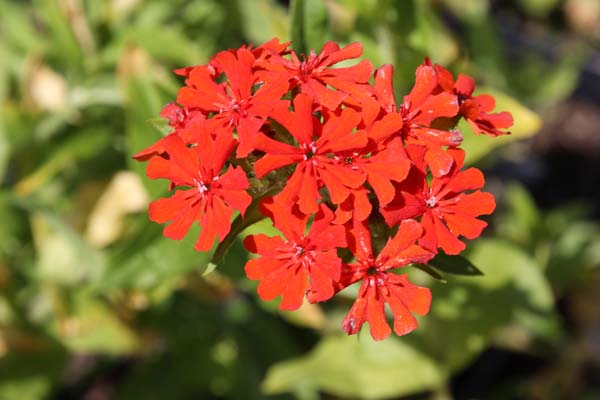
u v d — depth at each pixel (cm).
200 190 28
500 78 61
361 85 29
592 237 51
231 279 39
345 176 28
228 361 47
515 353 54
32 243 45
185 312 47
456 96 29
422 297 28
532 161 64
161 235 35
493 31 63
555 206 63
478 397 53
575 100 68
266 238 28
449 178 29
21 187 41
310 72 30
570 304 55
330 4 39
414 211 28
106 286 36
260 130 29
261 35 44
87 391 54
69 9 41
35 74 43
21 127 41
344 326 28
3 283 43
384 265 28
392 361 41
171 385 47
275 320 48
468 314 42
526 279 42
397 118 28
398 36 38
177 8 46
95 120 43
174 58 42
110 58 41
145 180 37
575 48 68
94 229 42
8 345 43
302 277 28
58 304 42
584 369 54
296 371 41
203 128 28
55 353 44
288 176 30
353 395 41
